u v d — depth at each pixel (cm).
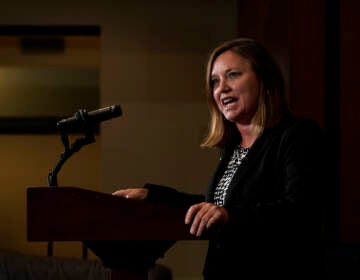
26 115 1068
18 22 1005
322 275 315
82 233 252
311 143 312
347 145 598
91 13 1010
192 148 1012
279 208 273
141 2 1013
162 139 1010
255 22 809
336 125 603
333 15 609
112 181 1005
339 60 605
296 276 305
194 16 1016
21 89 1070
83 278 812
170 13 1015
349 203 589
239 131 371
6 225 1077
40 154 1073
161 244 275
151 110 1012
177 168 1010
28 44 1062
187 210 262
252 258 312
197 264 994
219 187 360
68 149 321
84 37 1052
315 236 309
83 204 252
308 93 611
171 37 1014
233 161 363
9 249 1074
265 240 310
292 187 295
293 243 309
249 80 340
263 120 335
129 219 255
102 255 275
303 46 613
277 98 341
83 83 1073
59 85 1070
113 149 1005
